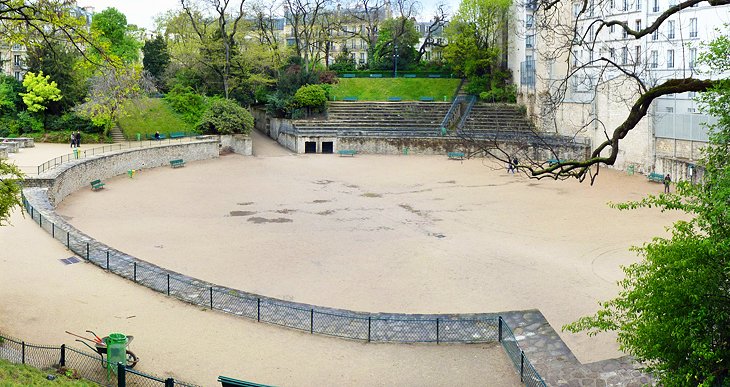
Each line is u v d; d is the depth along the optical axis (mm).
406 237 45969
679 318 16359
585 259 39938
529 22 96375
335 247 43406
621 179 67062
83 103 83750
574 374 22578
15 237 38938
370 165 80000
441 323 27688
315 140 90562
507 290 34781
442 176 71438
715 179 17344
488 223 49781
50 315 28281
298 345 26297
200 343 26234
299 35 117250
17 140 75250
